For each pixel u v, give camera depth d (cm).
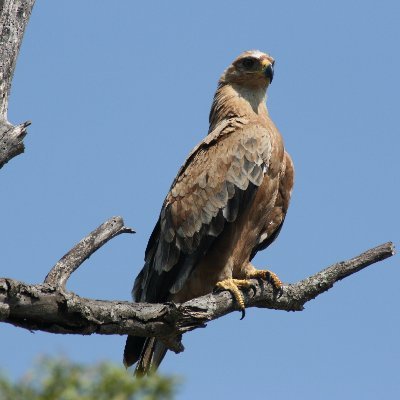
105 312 1073
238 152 1639
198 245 1597
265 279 1507
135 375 1457
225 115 1781
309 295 1488
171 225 1620
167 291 1608
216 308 1402
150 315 1121
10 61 1230
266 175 1642
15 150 1159
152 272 1628
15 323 1009
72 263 1259
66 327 1041
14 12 1252
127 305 1108
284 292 1495
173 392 1309
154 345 1468
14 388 1242
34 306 997
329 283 1473
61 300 1015
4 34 1238
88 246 1284
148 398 1295
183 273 1592
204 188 1620
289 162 1702
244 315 1447
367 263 1458
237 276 1628
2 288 967
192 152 1688
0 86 1212
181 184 1645
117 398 1274
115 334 1102
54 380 1262
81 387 1275
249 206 1623
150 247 1675
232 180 1619
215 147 1666
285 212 1728
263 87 1817
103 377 1289
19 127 1167
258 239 1709
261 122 1711
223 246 1595
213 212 1606
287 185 1703
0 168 1163
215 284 1577
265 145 1644
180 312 1138
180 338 1295
